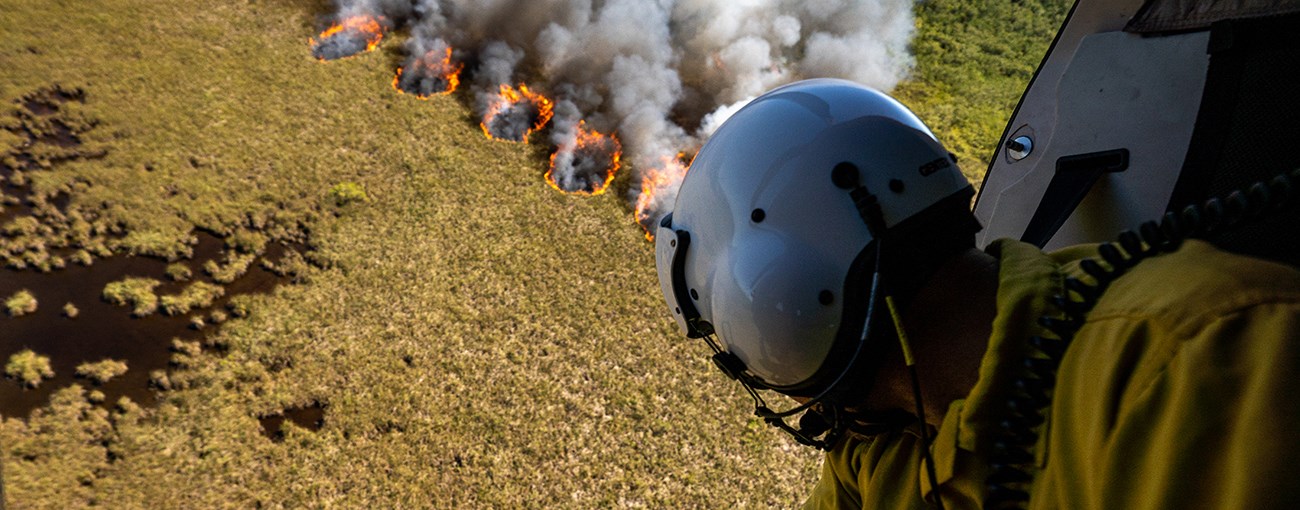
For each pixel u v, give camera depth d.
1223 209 0.97
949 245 1.39
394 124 14.54
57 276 11.09
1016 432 1.03
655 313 11.85
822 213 1.48
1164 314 0.86
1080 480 0.94
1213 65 2.17
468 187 13.54
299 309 11.12
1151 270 0.95
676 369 10.99
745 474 9.88
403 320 11.14
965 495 1.15
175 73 14.53
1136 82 2.54
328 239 12.27
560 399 10.37
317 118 14.36
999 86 16.97
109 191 12.30
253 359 10.43
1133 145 2.49
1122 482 0.83
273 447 9.40
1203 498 0.74
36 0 15.00
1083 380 0.95
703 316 1.77
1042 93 2.89
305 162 13.50
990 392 1.09
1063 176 2.69
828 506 1.81
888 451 1.50
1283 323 0.75
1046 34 18.12
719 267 1.65
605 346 11.18
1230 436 0.73
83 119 13.31
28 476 8.65
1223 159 2.09
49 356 10.09
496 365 10.68
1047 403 1.02
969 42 17.81
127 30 15.17
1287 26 2.02
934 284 1.36
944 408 1.31
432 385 10.31
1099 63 2.68
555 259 12.48
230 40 15.64
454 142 14.41
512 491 9.36
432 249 12.32
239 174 13.08
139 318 10.74
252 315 10.93
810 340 1.50
